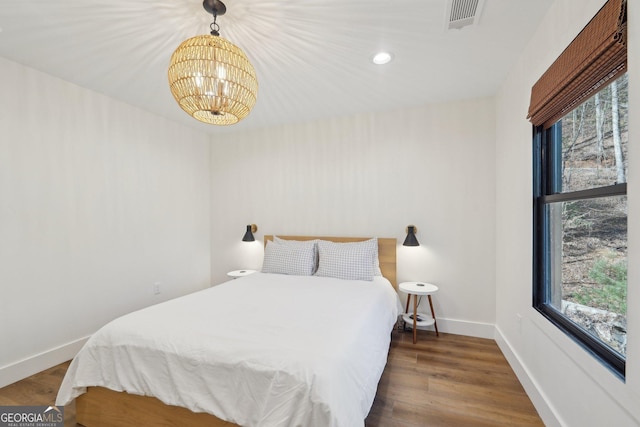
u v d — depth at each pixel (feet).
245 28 5.47
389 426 5.05
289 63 6.76
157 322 5.14
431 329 9.29
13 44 5.96
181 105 4.91
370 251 9.18
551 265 5.55
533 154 5.75
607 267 3.98
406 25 5.40
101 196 8.42
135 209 9.41
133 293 9.32
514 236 6.88
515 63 6.74
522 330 6.34
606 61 3.52
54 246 7.32
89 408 4.97
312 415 3.51
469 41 5.90
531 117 5.62
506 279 7.54
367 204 10.11
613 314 3.83
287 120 10.84
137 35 5.70
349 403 3.74
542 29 5.25
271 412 3.67
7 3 4.74
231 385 4.04
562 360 4.59
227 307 6.03
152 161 10.00
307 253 9.73
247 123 11.15
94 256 8.23
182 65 4.37
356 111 9.94
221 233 12.44
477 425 5.07
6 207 6.50
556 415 4.72
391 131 9.78
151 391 4.41
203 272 12.19
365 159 10.13
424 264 9.43
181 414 4.36
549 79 4.83
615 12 3.19
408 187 9.60
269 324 5.09
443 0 4.76
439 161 9.23
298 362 3.90
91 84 7.80
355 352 4.41
